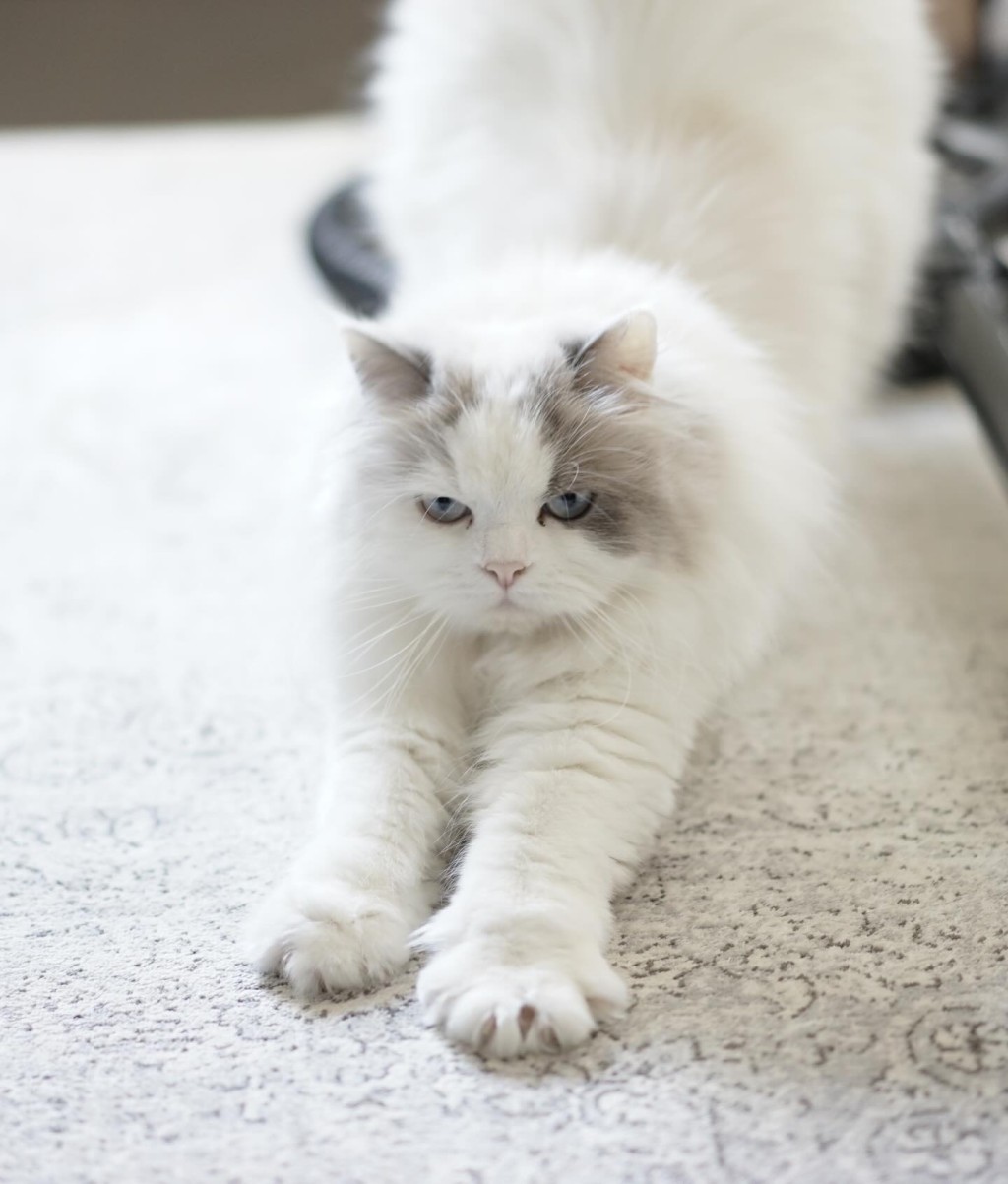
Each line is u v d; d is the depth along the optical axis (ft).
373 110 4.55
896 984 2.94
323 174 6.15
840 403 3.74
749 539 3.20
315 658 3.29
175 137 6.66
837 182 3.69
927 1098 2.82
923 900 3.05
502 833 3.01
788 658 3.52
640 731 3.10
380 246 4.37
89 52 7.58
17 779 3.33
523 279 3.32
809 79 3.70
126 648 3.61
